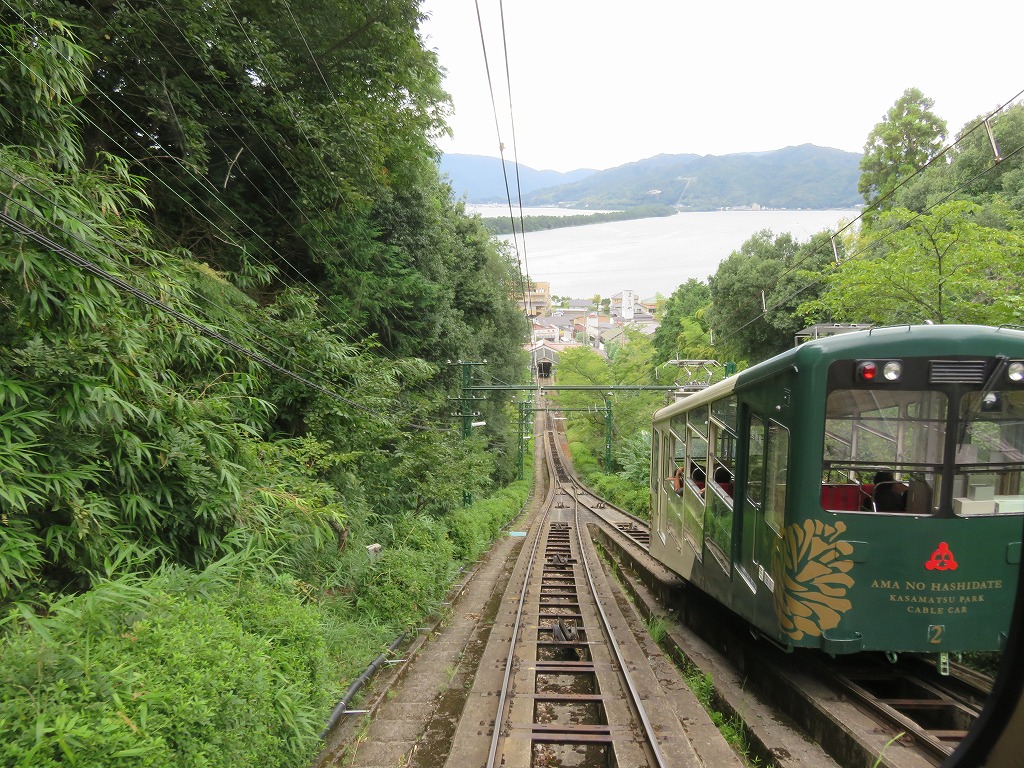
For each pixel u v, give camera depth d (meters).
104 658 3.69
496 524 24.47
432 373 13.55
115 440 5.97
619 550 20.70
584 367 50.12
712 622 9.35
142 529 6.19
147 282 6.89
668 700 6.66
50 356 5.41
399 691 7.12
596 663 8.02
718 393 8.68
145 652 3.88
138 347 6.15
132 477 5.93
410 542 11.88
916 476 5.87
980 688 5.85
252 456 7.69
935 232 10.03
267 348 10.34
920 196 20.23
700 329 43.84
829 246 24.38
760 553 6.79
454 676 7.67
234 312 9.50
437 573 11.38
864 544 5.75
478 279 26.00
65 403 5.45
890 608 5.73
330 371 11.15
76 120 8.47
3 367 5.38
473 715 6.26
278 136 11.41
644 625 10.89
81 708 3.27
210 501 6.45
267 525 7.16
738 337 29.47
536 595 12.94
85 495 5.41
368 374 11.96
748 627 8.51
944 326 5.89
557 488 52.09
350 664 7.01
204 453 6.74
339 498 10.34
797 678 6.50
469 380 23.33
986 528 5.70
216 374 8.95
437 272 18.52
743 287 28.20
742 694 6.91
